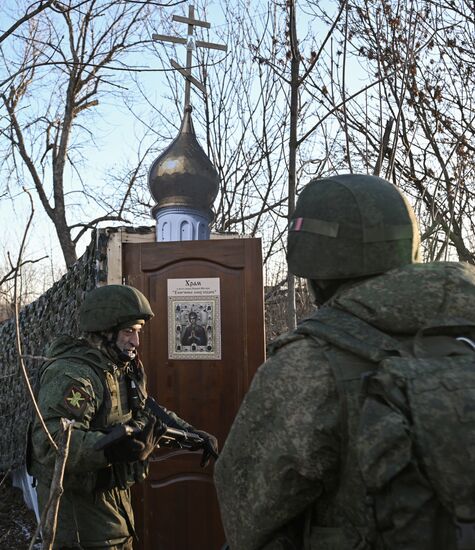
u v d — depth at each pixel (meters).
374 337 1.29
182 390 3.78
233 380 3.73
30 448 2.51
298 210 1.52
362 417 1.21
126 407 2.73
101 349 2.67
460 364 1.21
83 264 4.35
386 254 1.40
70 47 9.20
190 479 3.69
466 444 1.11
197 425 3.75
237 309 3.76
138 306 2.71
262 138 6.48
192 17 4.52
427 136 4.13
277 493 1.30
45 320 5.73
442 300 1.30
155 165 4.33
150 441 2.37
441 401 1.14
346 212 1.42
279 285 6.10
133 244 3.90
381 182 1.49
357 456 1.21
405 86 3.65
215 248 3.80
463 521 1.08
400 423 1.15
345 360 1.30
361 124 4.27
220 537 3.65
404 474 1.14
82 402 2.40
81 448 2.27
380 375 1.21
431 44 4.20
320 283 1.50
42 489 2.45
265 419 1.34
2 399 7.09
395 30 3.74
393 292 1.33
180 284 3.82
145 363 3.81
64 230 11.49
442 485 1.10
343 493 1.28
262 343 3.71
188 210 4.28
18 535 5.46
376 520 1.17
